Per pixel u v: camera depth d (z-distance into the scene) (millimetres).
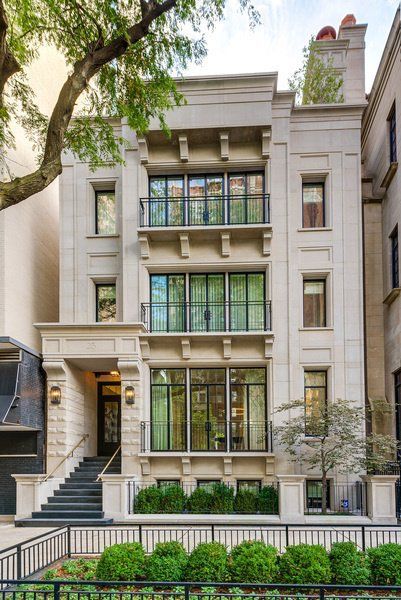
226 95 17094
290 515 13805
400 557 7570
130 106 11383
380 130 18391
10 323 16391
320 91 19219
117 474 15539
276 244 17359
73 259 18234
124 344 16547
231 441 16844
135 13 10484
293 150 17812
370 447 15438
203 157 17781
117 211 18312
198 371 17500
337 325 17109
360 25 19109
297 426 14766
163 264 17500
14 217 16922
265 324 17203
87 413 18875
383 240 18609
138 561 7957
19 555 7910
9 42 11008
